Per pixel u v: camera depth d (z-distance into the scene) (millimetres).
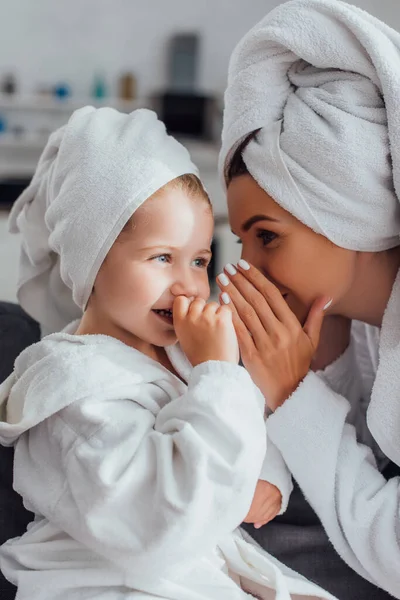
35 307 1189
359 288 1067
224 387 848
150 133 952
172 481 806
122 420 859
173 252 914
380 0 4027
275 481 1015
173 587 860
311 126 961
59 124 4301
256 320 1023
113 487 810
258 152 984
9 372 1182
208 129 4176
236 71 1028
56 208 946
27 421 878
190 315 907
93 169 920
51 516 866
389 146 960
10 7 4242
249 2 4320
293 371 1026
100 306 950
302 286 1030
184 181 928
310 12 973
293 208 971
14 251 3443
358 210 969
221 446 827
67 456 853
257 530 1115
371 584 1077
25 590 866
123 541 815
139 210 898
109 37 4320
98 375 883
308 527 1135
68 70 4340
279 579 936
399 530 959
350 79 977
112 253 911
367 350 1211
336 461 997
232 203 1039
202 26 4336
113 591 852
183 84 4352
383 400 992
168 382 945
